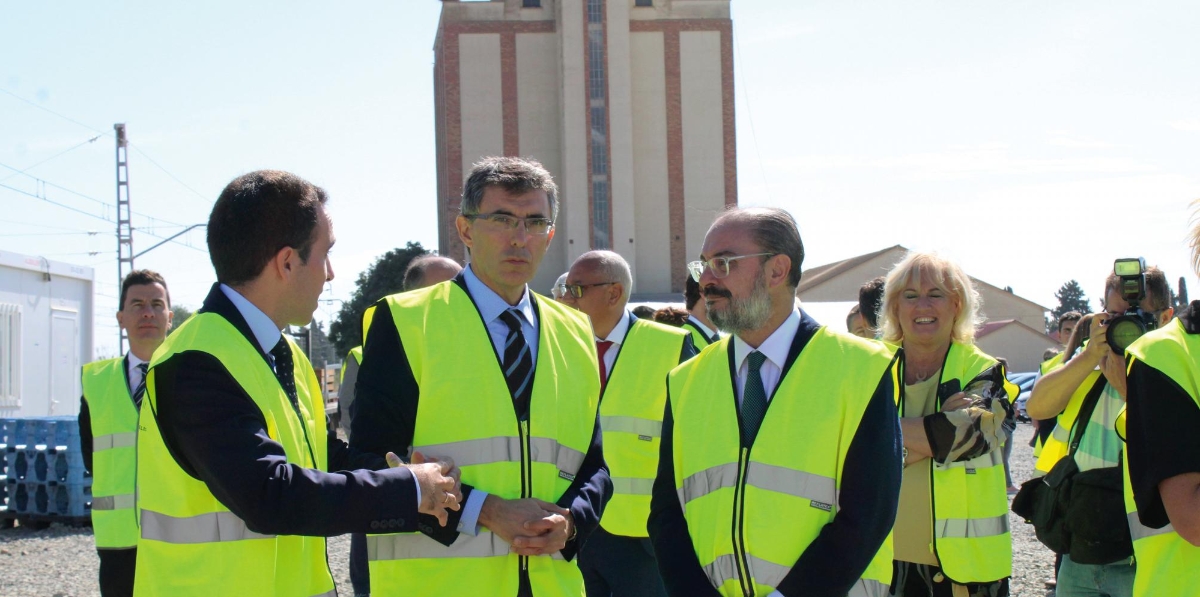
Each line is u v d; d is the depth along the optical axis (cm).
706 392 296
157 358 233
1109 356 343
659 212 6097
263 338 248
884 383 277
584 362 320
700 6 6138
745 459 278
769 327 293
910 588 384
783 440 276
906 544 382
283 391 247
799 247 296
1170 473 237
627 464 456
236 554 233
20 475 1084
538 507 275
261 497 221
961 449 353
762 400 285
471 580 283
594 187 5906
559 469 301
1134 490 247
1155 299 413
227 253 245
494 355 298
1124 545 364
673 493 300
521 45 6038
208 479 225
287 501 223
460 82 6003
